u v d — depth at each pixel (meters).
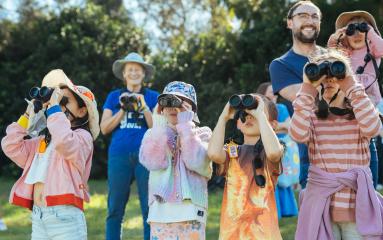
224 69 14.03
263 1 13.81
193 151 3.97
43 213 4.03
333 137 3.72
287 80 4.91
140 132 5.54
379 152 6.13
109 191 5.51
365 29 4.55
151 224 4.07
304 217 3.74
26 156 4.26
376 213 3.58
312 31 4.91
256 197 3.79
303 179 4.70
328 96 3.77
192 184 4.01
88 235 6.64
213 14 18.86
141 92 5.90
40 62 14.99
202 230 4.04
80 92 4.29
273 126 4.26
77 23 15.41
